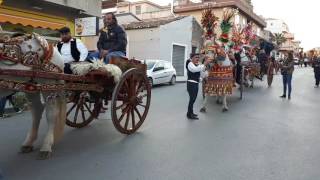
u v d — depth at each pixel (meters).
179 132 8.41
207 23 12.00
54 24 16.33
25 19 14.95
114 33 8.30
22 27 15.09
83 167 5.84
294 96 16.34
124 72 7.78
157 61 20.64
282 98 15.46
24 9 14.98
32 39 5.84
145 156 6.46
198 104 12.97
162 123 9.40
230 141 7.66
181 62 29.16
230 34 13.86
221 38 12.13
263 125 9.47
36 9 15.48
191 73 10.03
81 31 16.89
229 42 13.61
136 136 7.93
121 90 7.80
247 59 17.92
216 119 10.16
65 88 6.43
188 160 6.28
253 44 18.94
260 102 13.96
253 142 7.62
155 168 5.84
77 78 6.69
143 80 8.47
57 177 5.38
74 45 7.29
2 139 7.45
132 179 5.36
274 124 9.66
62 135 7.30
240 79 14.73
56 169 5.72
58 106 6.49
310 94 17.61
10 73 5.41
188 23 29.47
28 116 10.00
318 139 8.08
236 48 14.47
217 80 11.49
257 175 5.61
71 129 8.42
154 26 26.73
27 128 8.52
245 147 7.20
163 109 11.66
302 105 13.62
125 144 7.24
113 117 7.52
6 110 10.36
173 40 27.97
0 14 14.05
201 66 10.07
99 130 8.41
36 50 5.85
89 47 19.70
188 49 29.70
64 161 6.11
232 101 13.95
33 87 5.80
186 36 29.36
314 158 6.57
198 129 8.78
